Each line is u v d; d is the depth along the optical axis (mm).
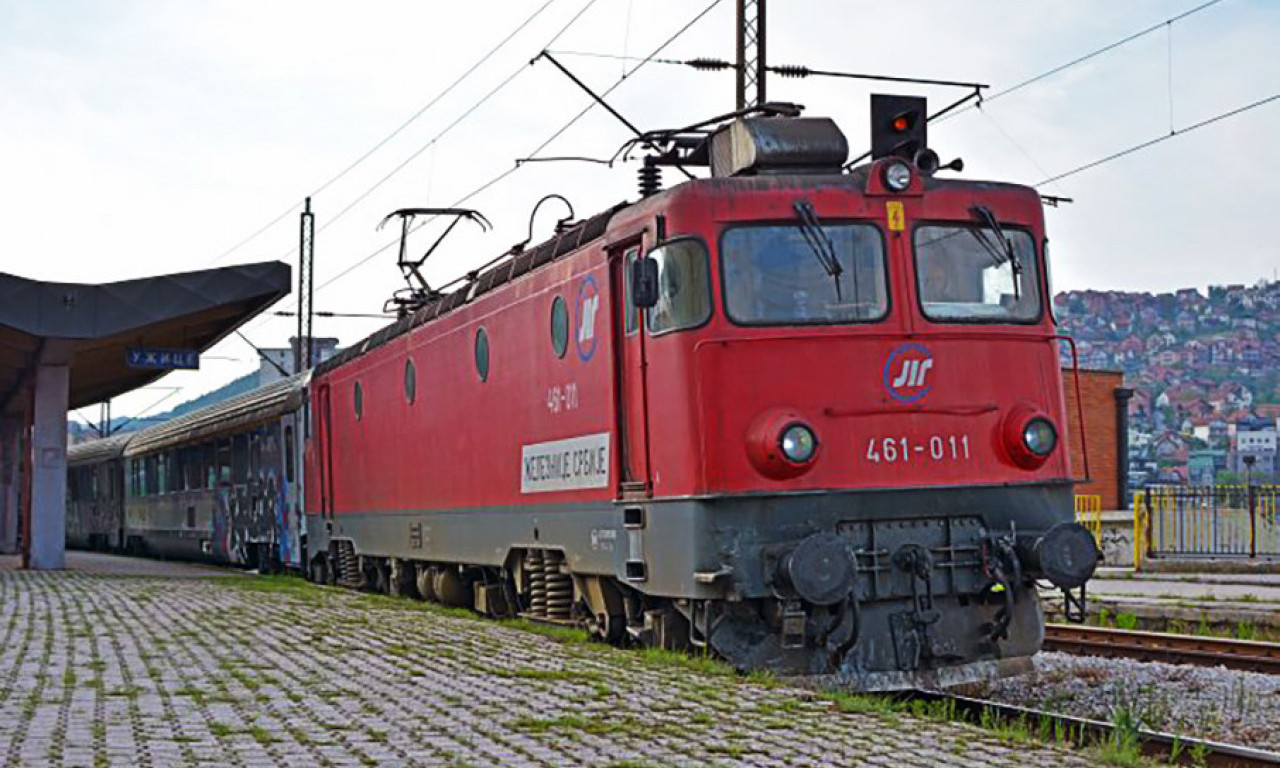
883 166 11844
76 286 26328
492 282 16531
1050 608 18953
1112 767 7840
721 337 11461
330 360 25016
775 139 12320
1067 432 12180
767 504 11328
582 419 13672
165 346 32844
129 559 40312
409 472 19766
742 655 11445
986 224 12078
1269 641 15461
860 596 11352
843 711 9492
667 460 11820
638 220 12289
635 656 12461
